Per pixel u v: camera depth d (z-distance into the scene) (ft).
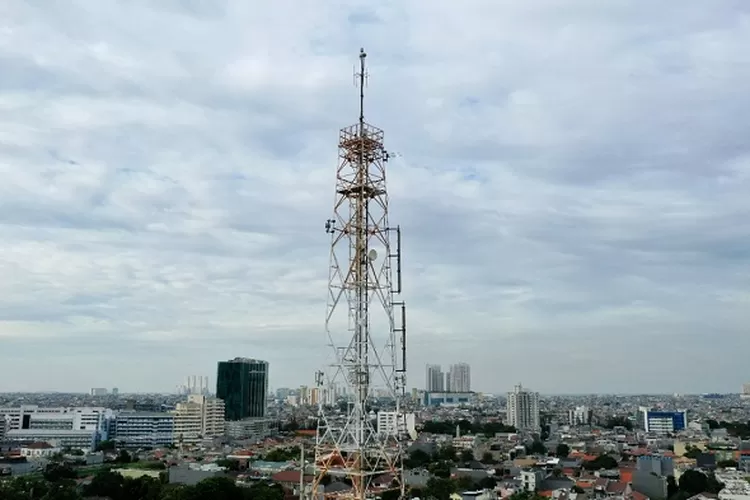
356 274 230.89
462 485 636.07
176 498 491.31
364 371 225.97
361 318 228.63
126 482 580.71
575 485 615.98
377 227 234.38
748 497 538.47
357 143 234.99
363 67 239.71
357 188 233.14
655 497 620.49
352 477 225.97
